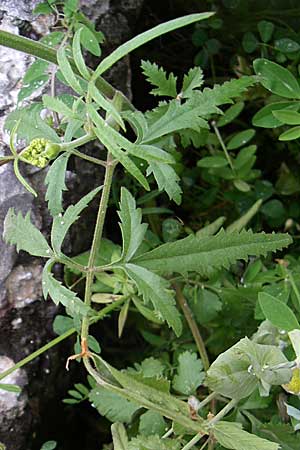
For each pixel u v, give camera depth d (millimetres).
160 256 471
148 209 666
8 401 619
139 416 629
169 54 779
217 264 473
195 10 753
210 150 713
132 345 744
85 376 707
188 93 521
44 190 604
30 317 619
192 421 460
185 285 638
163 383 464
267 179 775
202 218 747
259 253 476
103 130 416
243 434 462
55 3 594
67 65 438
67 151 473
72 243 635
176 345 669
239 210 723
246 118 771
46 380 647
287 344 524
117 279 606
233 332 641
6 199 596
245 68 742
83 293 662
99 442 734
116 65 664
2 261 601
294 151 754
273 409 597
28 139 488
